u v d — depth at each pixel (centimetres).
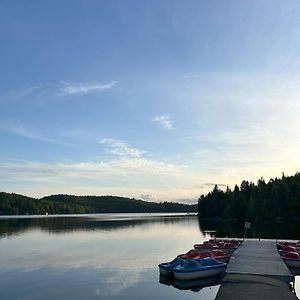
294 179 11925
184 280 2400
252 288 1953
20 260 3403
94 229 7988
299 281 2439
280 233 6444
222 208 14050
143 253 3909
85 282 2447
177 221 12662
